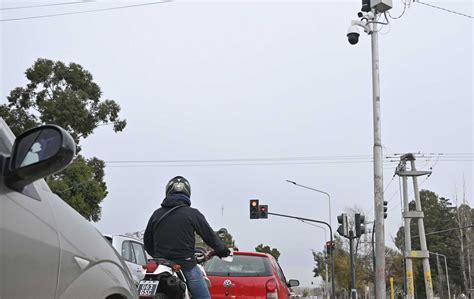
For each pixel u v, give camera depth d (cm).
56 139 256
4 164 260
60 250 279
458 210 6341
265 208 2905
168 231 543
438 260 7244
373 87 1705
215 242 556
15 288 243
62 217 303
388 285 6588
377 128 1667
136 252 1307
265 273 872
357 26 1714
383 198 1619
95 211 2831
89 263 304
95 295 300
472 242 6141
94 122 2778
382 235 1592
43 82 2733
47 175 260
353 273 2061
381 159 1644
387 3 1683
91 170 2828
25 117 2664
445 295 7350
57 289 273
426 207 7981
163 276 507
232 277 865
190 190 579
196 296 541
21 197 268
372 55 1725
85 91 2792
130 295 341
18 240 249
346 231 2086
